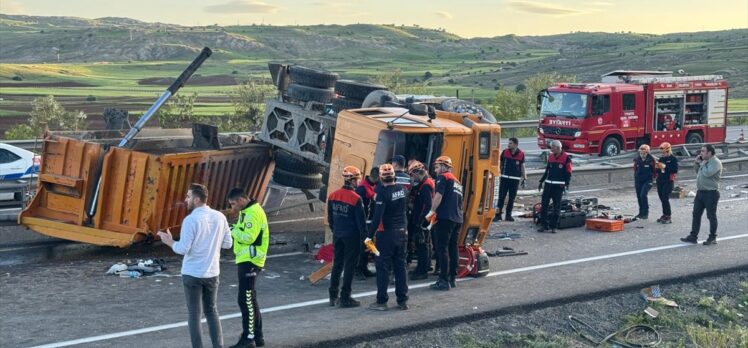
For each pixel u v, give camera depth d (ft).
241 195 28.48
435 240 38.42
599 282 39.81
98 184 45.39
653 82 99.45
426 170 40.04
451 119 43.86
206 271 26.43
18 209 56.59
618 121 96.73
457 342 31.53
